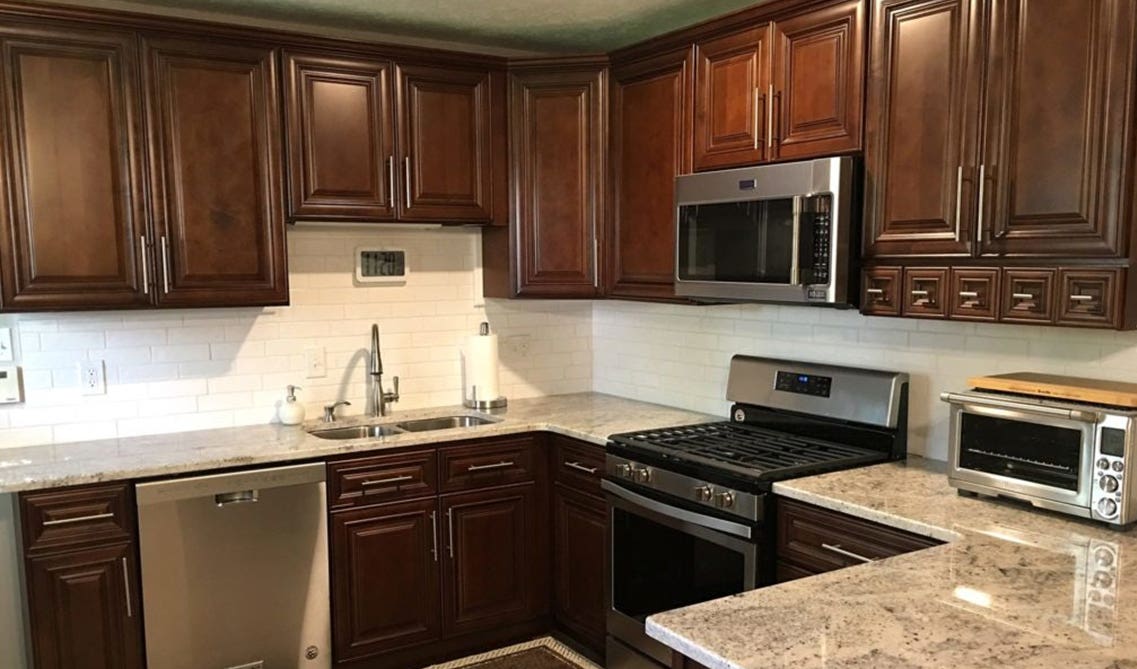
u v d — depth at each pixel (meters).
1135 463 1.84
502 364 3.89
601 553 3.09
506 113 3.45
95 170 2.72
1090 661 1.25
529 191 3.47
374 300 3.57
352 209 3.16
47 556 2.51
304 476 2.86
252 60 2.94
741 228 2.65
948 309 2.22
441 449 3.12
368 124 3.17
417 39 3.56
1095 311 1.92
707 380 3.47
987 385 2.12
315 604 2.92
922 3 2.22
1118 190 1.86
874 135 2.36
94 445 2.93
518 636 3.38
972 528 1.92
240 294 2.97
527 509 3.33
